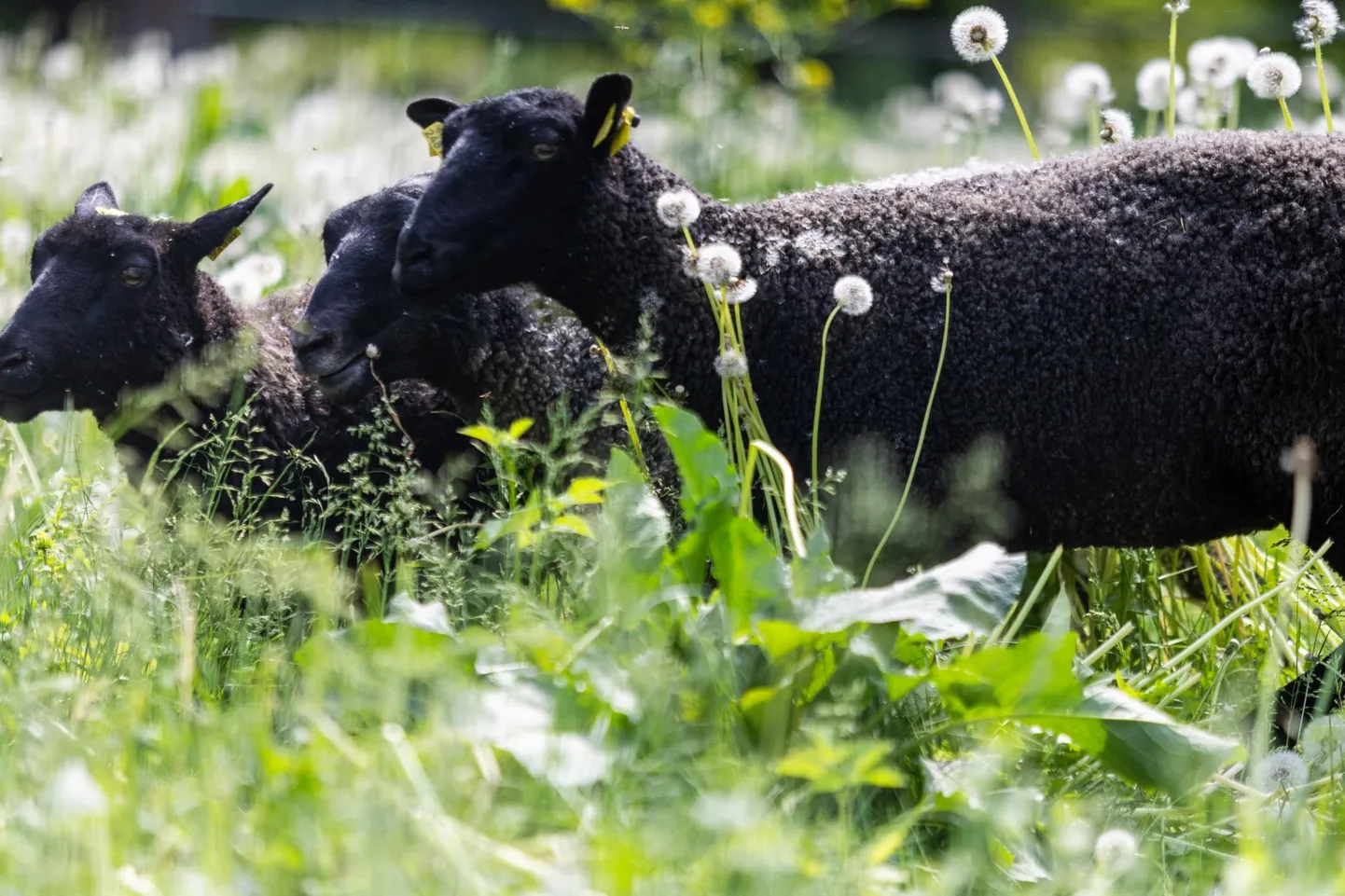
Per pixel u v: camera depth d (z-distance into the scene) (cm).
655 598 924
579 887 723
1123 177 1194
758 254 1210
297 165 2342
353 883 701
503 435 1105
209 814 780
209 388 1361
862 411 1178
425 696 920
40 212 2078
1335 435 1128
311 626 1155
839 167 2928
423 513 1262
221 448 1352
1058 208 1183
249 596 1132
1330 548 1180
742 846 743
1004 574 956
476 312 1323
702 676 916
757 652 932
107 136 2372
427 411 1395
